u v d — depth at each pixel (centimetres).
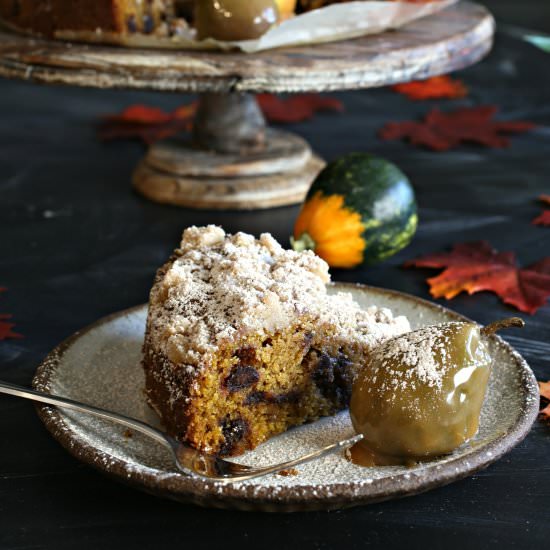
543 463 70
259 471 68
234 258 74
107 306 87
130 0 93
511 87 135
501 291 87
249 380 71
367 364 70
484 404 72
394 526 66
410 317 80
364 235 89
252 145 104
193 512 67
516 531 66
